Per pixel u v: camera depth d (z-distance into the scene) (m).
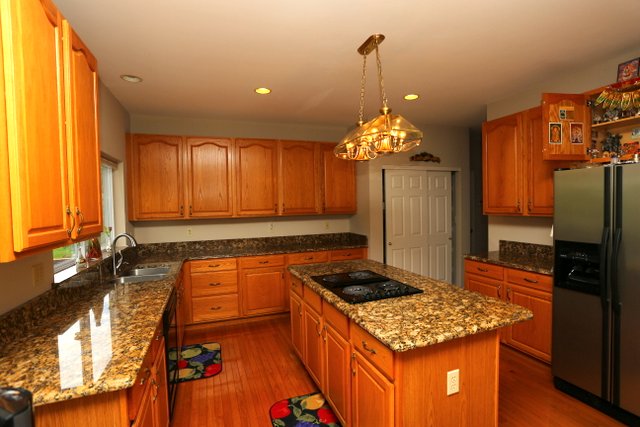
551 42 2.21
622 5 1.79
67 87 1.35
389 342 1.30
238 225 4.36
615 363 2.06
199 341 3.37
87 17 1.80
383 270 2.68
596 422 2.07
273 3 1.71
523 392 2.40
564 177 2.33
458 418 1.51
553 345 2.45
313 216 4.75
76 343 1.36
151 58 2.32
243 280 3.86
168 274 2.73
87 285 2.22
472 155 5.44
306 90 3.04
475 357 1.54
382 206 4.48
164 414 1.81
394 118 1.95
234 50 2.23
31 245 1.05
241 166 3.99
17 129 1.00
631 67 2.30
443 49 2.28
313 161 4.33
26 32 1.05
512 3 1.76
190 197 3.79
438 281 2.29
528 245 3.31
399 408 1.39
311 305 2.38
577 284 2.27
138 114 3.77
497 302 1.79
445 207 4.91
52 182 1.21
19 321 1.46
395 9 1.79
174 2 1.68
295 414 2.19
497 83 2.97
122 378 1.08
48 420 1.06
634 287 1.97
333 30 1.99
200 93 3.08
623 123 2.50
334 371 1.99
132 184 3.58
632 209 1.97
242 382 2.59
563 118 2.57
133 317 1.67
